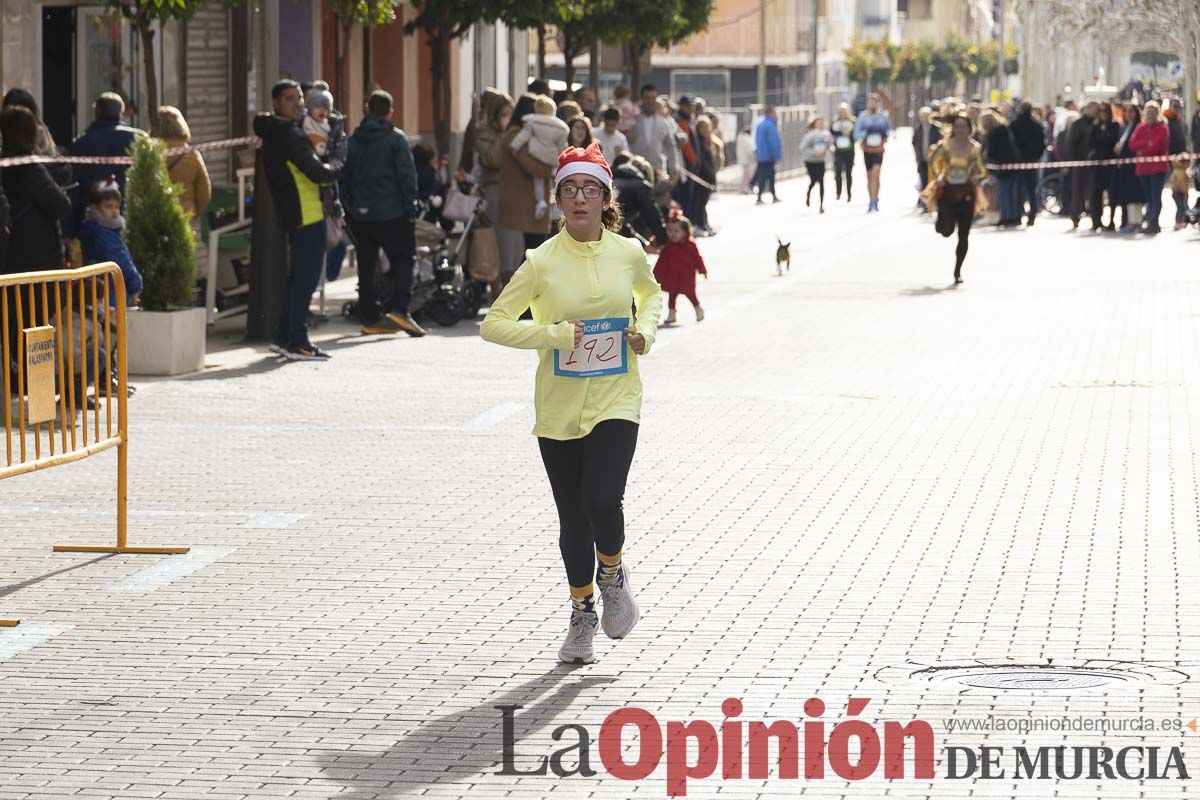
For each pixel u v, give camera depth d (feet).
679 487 60.29
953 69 647.56
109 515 57.16
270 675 40.34
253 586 48.21
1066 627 43.11
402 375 88.22
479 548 52.24
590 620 41.01
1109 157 183.73
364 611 45.60
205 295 107.55
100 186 84.17
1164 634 42.37
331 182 93.50
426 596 47.03
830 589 47.09
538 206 111.55
